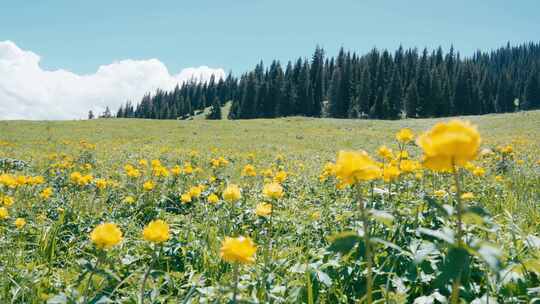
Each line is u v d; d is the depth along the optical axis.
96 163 13.92
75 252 3.86
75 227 4.71
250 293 2.61
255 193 7.37
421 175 5.70
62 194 6.84
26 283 2.90
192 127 48.09
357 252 2.98
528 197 6.14
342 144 30.02
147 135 38.31
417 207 3.69
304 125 51.66
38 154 16.86
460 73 92.12
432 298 2.40
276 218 5.08
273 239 4.16
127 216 5.66
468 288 2.53
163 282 3.07
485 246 1.33
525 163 11.83
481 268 2.75
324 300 2.60
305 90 89.88
